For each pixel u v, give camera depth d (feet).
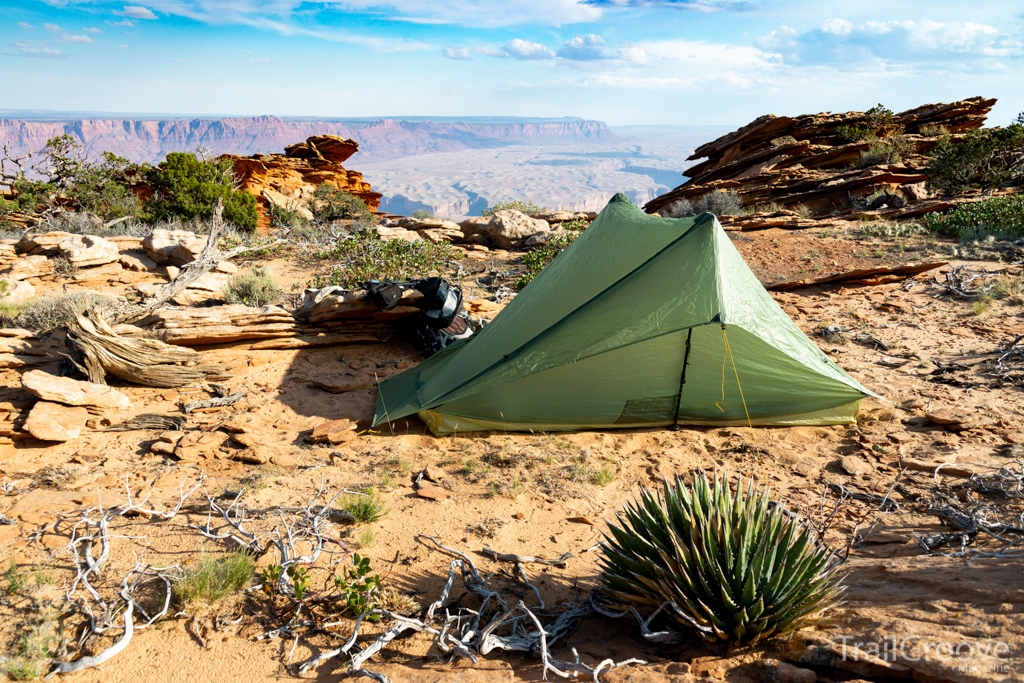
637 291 27.14
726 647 14.64
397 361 38.34
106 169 114.01
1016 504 20.33
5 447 26.04
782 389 28.84
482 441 28.19
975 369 34.30
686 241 27.48
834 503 21.76
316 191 136.26
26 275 50.47
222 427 28.43
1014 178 95.25
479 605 17.34
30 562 18.34
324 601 17.07
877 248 63.57
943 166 98.22
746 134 133.39
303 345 38.68
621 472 25.22
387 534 20.30
